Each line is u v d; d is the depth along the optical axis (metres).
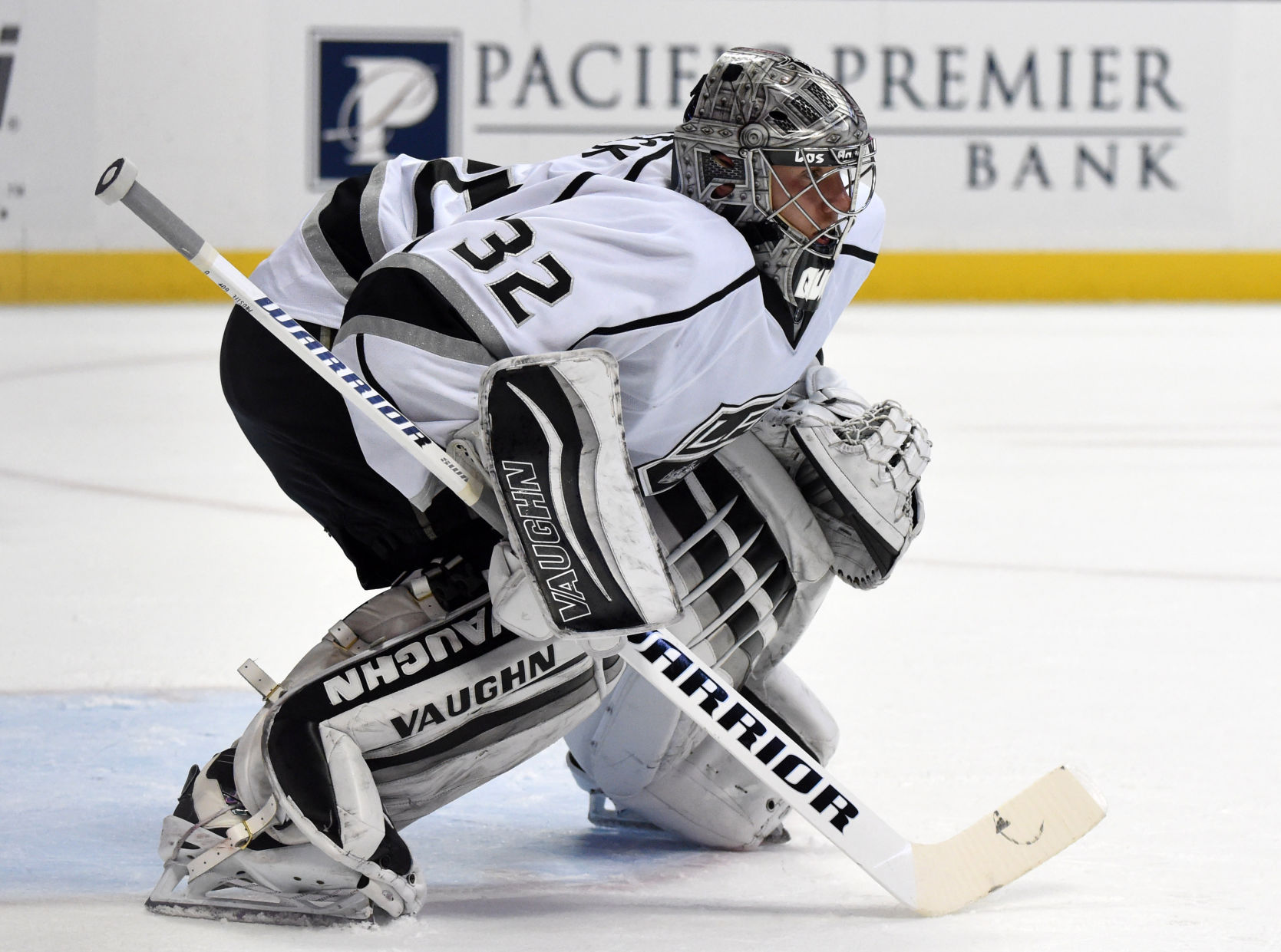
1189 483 19.17
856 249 7.45
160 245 39.28
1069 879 7.00
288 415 7.05
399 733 6.35
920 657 11.33
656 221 6.32
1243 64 42.44
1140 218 42.75
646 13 41.25
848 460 7.21
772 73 6.62
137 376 27.45
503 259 6.14
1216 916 6.52
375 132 40.56
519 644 6.50
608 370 5.93
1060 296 42.81
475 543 6.92
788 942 6.18
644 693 7.17
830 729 7.92
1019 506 17.58
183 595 12.77
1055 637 11.93
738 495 7.18
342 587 13.22
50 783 8.12
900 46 41.88
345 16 40.03
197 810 6.40
